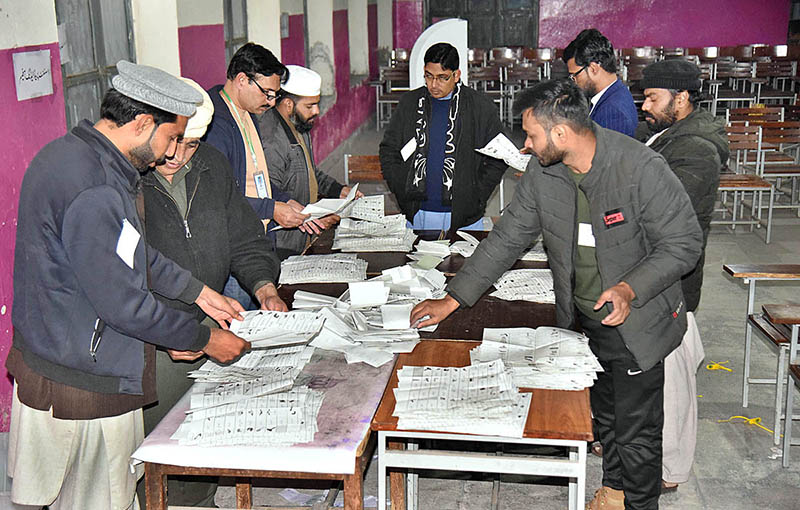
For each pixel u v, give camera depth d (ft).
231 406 6.21
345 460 5.59
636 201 6.83
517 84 38.78
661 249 6.88
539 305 8.58
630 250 7.03
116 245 5.69
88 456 6.35
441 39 17.04
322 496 9.75
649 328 7.15
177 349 6.17
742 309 16.15
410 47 47.83
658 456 7.69
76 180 5.62
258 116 10.43
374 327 7.72
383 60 45.44
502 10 47.06
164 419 6.22
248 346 6.46
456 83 12.10
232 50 18.81
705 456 10.58
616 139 6.86
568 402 6.28
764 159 22.21
